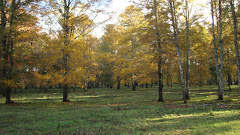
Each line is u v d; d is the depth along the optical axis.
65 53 13.96
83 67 16.09
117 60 26.73
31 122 7.52
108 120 7.60
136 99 17.77
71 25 15.01
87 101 16.84
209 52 18.52
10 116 8.88
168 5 13.17
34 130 6.24
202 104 11.60
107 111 9.91
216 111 8.48
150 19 13.64
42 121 7.59
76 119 7.88
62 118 8.14
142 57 15.88
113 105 13.18
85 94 26.47
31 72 14.23
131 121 7.19
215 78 29.23
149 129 5.84
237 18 11.41
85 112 9.72
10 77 13.27
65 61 14.56
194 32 14.91
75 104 14.31
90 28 15.49
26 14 13.88
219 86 14.12
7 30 12.71
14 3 14.13
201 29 15.45
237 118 6.57
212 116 7.35
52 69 14.73
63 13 15.33
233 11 10.20
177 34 13.25
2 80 12.62
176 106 11.20
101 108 11.16
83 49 14.60
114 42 26.00
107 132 5.72
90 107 12.03
